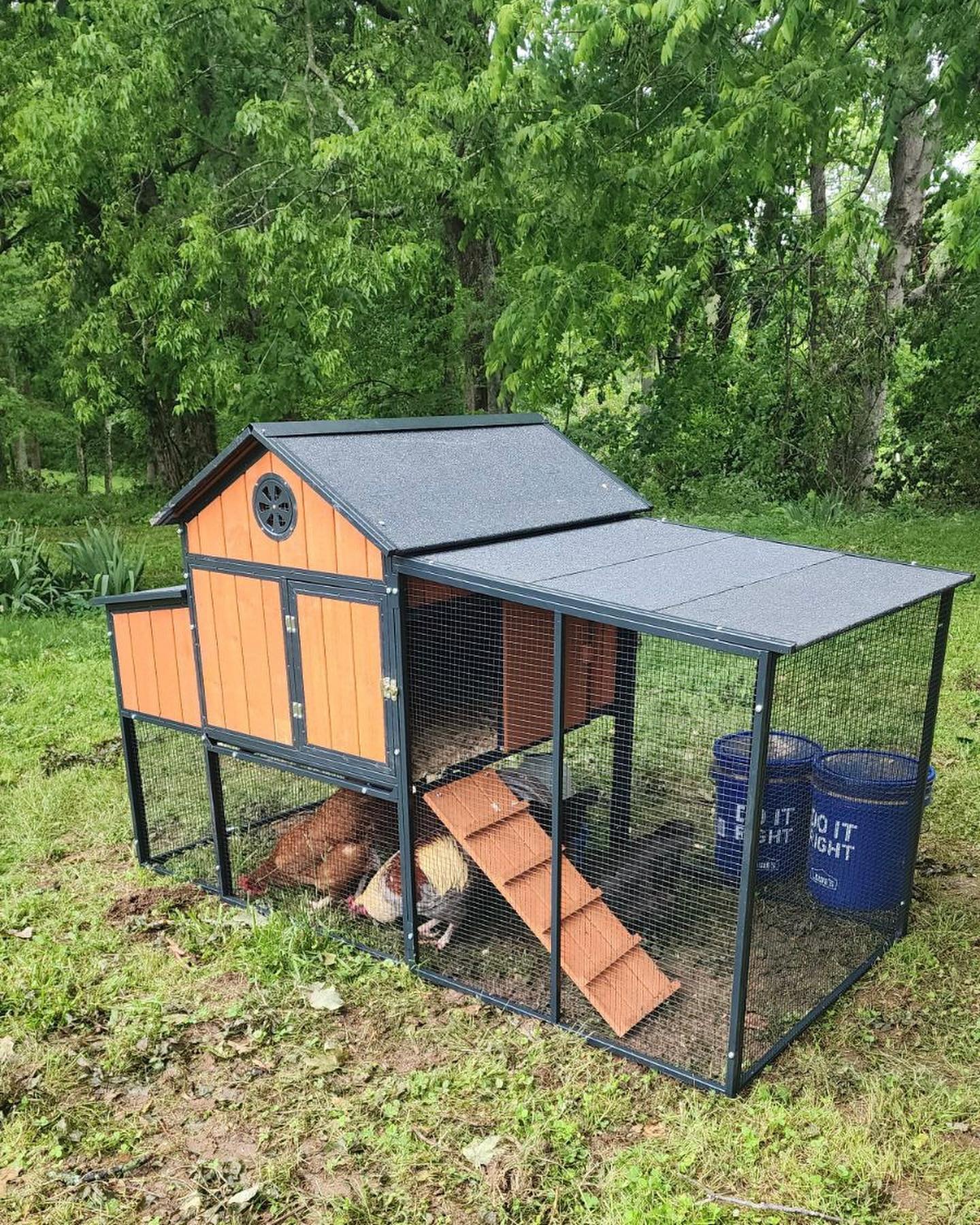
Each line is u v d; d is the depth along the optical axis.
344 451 4.46
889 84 9.55
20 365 24.52
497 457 5.17
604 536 4.64
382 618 4.05
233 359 12.45
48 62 13.00
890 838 4.51
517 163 12.04
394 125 11.22
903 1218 3.03
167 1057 3.89
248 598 4.57
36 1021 4.07
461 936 4.68
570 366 15.59
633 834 5.20
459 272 15.26
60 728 7.58
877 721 5.50
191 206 13.03
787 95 9.31
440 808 4.26
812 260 14.91
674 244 12.40
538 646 4.41
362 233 12.40
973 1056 3.77
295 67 14.08
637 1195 3.12
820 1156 3.26
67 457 33.38
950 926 4.68
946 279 15.77
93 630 10.45
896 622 5.07
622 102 11.45
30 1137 3.48
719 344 16.52
